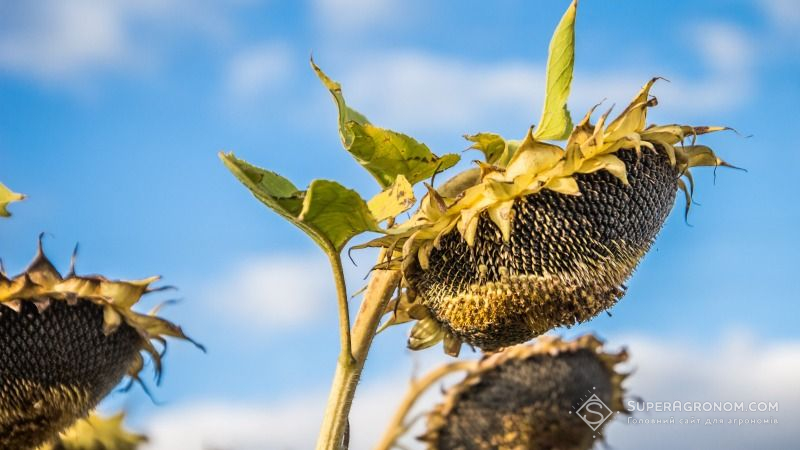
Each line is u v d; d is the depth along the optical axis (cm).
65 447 151
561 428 155
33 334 135
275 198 116
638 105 123
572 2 125
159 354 140
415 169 125
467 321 124
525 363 156
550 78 126
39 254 138
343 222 117
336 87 123
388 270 124
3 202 135
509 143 127
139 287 139
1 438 135
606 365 158
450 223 123
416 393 149
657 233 127
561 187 123
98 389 138
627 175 123
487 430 154
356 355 123
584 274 123
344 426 121
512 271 123
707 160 126
